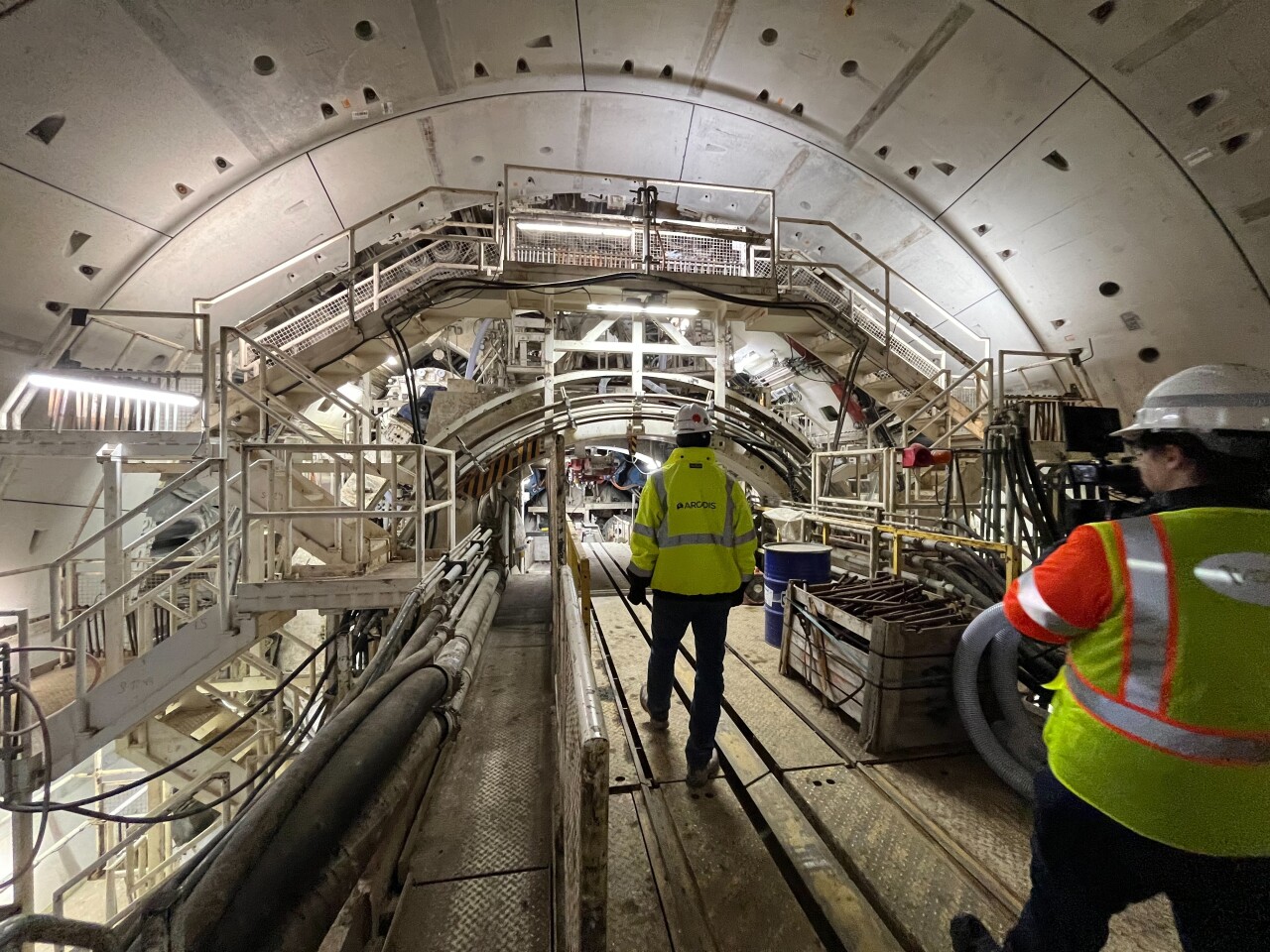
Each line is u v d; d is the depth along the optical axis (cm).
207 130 490
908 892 185
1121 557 105
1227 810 95
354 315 636
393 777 165
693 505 241
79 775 642
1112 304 652
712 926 175
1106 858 108
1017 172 575
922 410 802
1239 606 95
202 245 578
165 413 624
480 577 554
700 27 502
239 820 165
